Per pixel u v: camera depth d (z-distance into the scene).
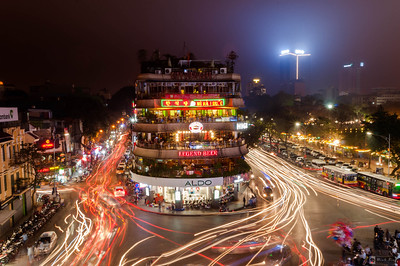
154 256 31.09
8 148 43.47
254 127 97.12
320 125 107.06
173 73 55.75
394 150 66.38
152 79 54.75
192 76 55.88
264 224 40.12
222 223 41.38
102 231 38.94
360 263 28.61
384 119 71.00
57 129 77.44
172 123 51.19
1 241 35.38
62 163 70.00
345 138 93.31
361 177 59.94
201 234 37.25
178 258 30.28
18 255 32.41
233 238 34.50
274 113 130.38
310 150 105.44
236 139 53.56
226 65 61.56
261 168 80.19
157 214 46.16
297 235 35.91
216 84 55.78
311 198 52.41
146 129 51.81
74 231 39.12
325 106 147.75
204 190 51.81
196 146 50.47
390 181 52.72
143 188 56.81
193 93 54.97
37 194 56.00
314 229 37.91
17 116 47.47
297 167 82.06
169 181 48.53
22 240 35.56
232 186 56.06
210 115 54.81
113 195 56.97
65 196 57.06
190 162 52.06
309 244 33.31
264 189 53.81
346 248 31.89
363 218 42.09
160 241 35.28
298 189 58.88
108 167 85.19
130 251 32.56
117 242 35.22
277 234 36.16
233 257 29.61
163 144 50.62
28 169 50.16
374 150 71.56
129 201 53.12
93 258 30.92
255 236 35.28
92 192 59.47
